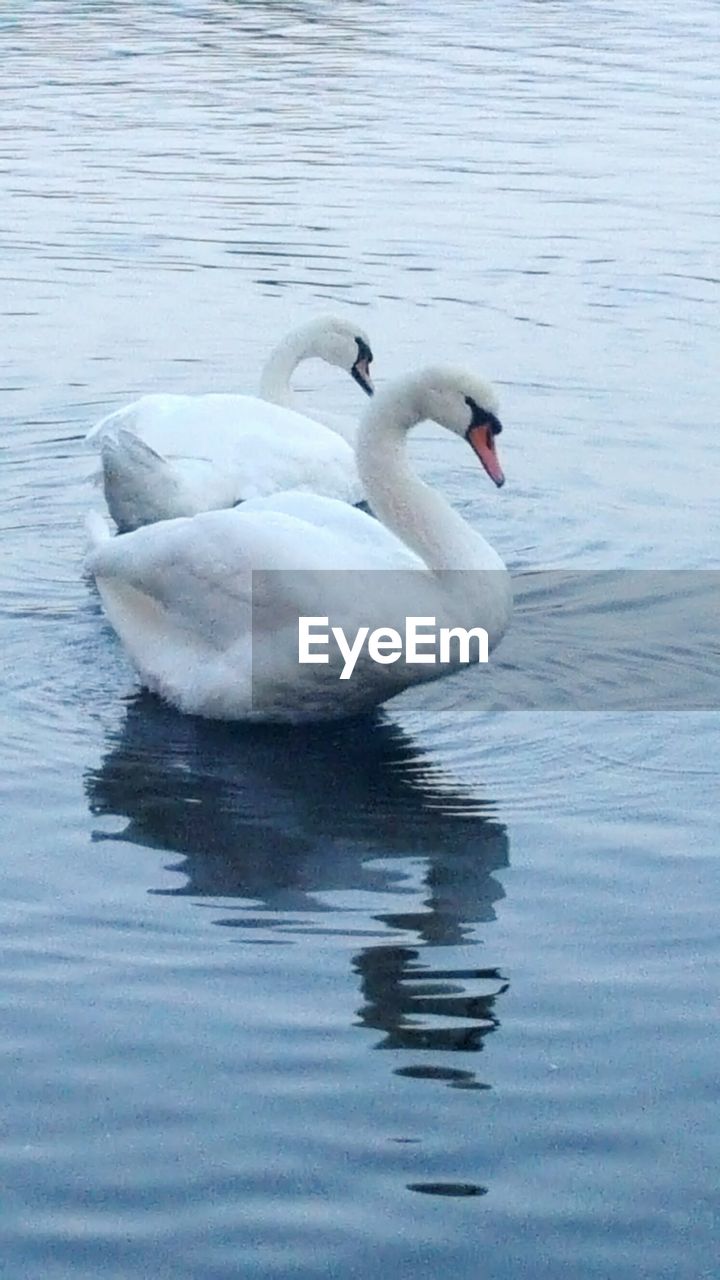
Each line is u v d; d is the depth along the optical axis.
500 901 4.75
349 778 5.11
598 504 6.23
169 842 4.90
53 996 4.53
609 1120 4.30
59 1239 4.12
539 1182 4.21
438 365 5.32
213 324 7.39
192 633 5.33
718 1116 4.31
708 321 7.40
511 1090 4.35
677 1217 4.16
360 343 6.72
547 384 6.94
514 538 6.06
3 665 5.49
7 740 5.21
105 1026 4.46
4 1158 4.23
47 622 5.67
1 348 7.18
